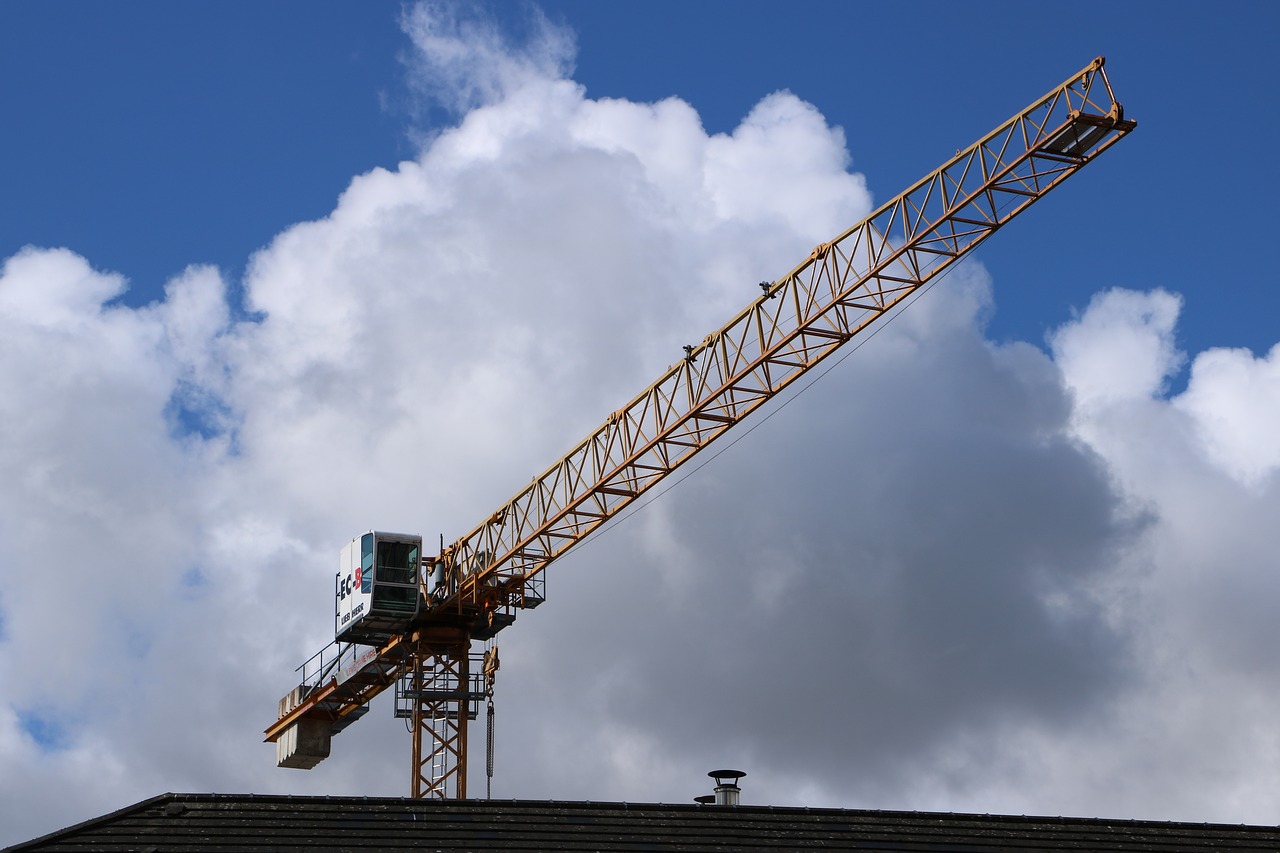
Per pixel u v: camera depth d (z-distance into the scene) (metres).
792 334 79.94
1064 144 75.19
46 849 28.66
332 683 96.31
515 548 89.50
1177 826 34.53
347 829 30.25
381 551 90.06
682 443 83.94
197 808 30.41
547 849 30.28
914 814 33.41
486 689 92.62
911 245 78.62
